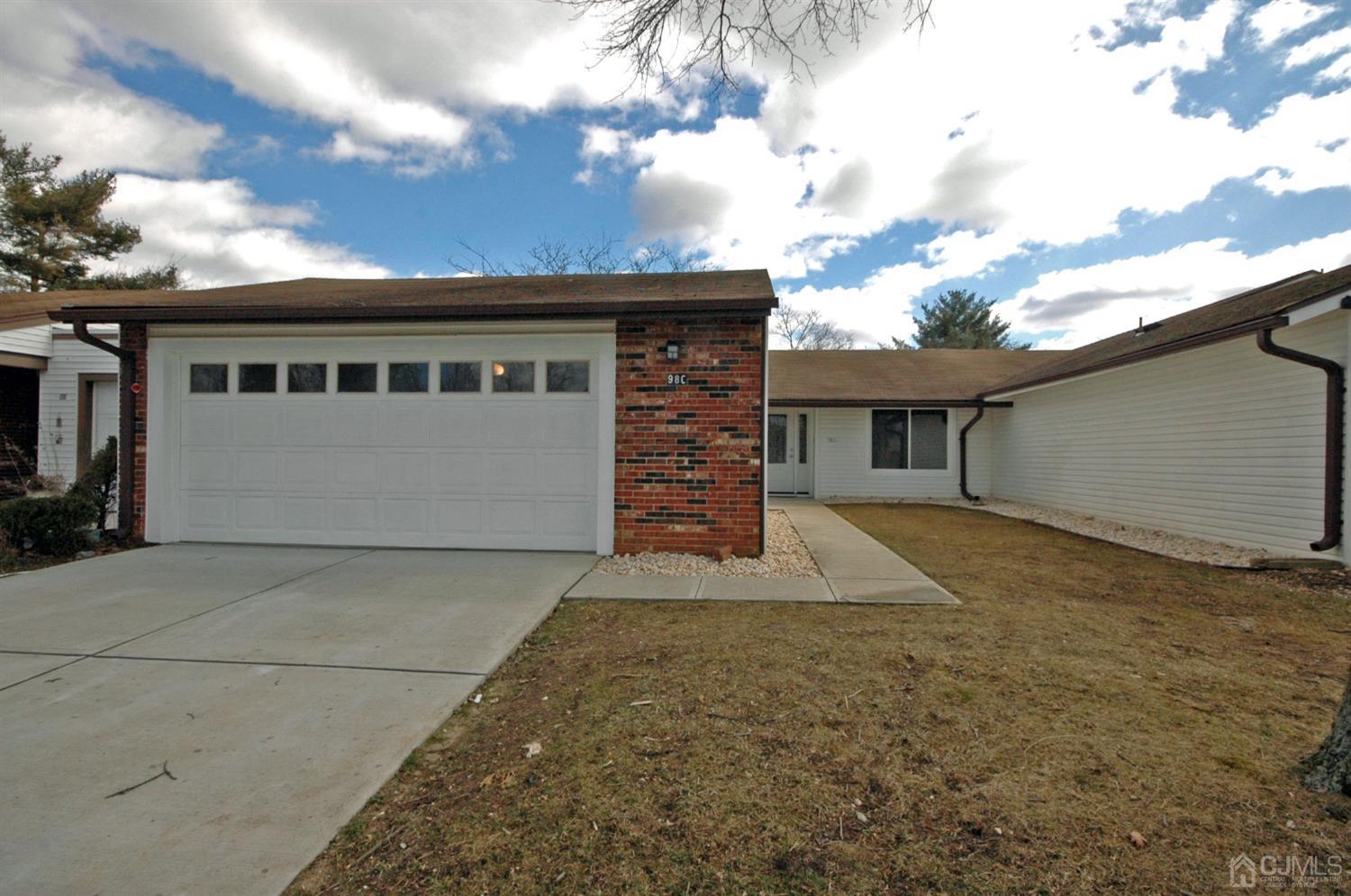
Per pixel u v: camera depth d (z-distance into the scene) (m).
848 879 1.83
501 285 8.96
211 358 7.21
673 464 6.67
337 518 7.12
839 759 2.52
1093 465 10.66
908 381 14.93
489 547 6.97
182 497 7.26
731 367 6.59
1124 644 4.02
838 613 4.73
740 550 6.63
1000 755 2.54
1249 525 7.47
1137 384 9.52
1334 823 2.07
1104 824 2.08
